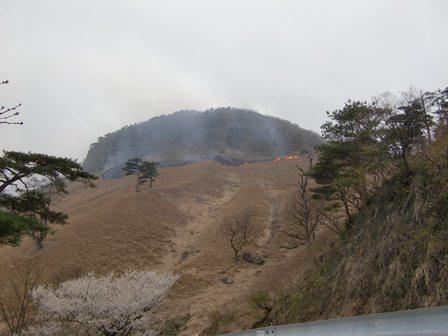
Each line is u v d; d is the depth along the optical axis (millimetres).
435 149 12156
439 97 24969
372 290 10539
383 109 19141
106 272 47188
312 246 26594
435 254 8562
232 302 28812
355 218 18078
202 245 58594
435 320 3605
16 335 11836
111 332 21828
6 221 10164
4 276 43906
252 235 57719
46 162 14203
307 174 26375
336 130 20516
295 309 15875
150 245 56625
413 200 11344
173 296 39219
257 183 100312
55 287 33094
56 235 60062
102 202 89375
